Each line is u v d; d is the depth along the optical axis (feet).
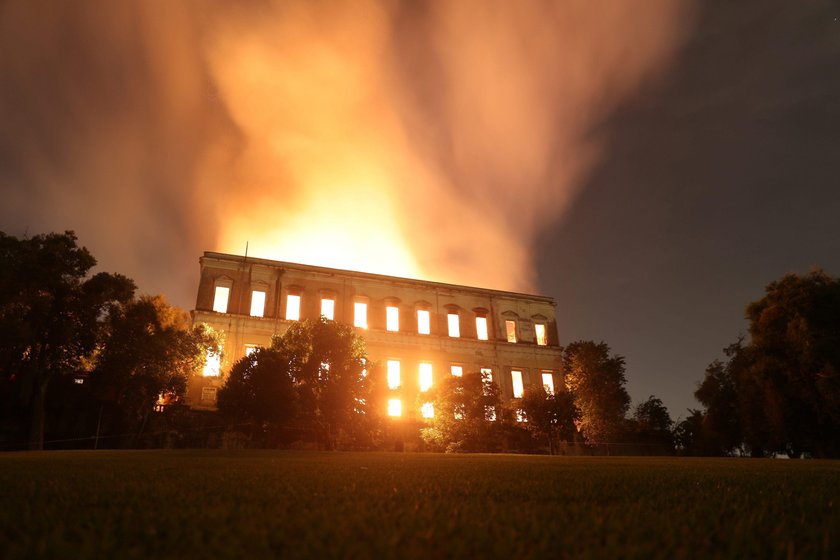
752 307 127.44
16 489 13.92
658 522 10.02
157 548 7.63
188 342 108.88
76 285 96.27
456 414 123.24
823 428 114.11
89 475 18.98
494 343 168.35
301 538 8.30
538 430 136.56
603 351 163.53
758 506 12.43
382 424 116.98
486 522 9.59
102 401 101.65
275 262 152.05
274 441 112.57
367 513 10.43
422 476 20.65
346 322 154.81
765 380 117.50
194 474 20.04
